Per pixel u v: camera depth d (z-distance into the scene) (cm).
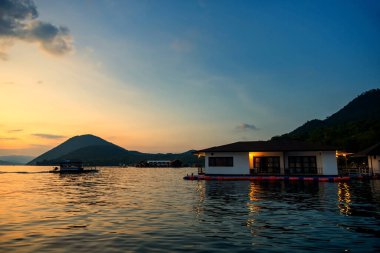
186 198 2155
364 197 2128
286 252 850
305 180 3862
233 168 4278
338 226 1180
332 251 857
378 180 4000
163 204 1852
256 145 4494
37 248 905
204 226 1195
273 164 4306
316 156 4156
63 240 995
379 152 4506
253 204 1809
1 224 1266
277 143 4538
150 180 4806
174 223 1258
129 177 6097
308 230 1115
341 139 8438
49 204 1919
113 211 1598
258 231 1105
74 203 1961
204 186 3228
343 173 4547
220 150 4316
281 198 2100
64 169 8744
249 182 3738
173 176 6412
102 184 3969
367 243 937
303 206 1719
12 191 2942
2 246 928
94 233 1090
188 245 926
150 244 941
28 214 1526
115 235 1058
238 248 891
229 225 1210
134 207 1738
